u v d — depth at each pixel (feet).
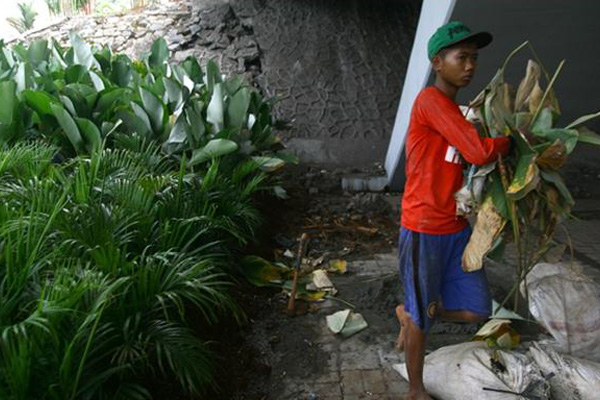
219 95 15.79
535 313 8.62
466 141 6.70
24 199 9.20
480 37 6.86
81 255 8.36
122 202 9.89
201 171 14.08
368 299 11.91
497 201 6.93
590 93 19.06
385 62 30.94
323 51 31.32
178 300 8.12
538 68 7.09
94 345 7.00
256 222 13.96
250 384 8.98
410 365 7.72
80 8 37.50
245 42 31.76
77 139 13.57
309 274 13.07
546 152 6.62
